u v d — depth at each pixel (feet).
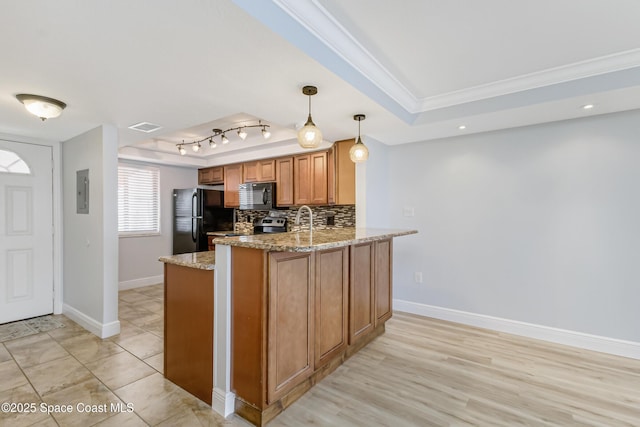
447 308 12.17
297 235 8.23
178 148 16.57
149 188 17.84
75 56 5.85
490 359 8.93
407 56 7.45
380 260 10.12
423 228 12.69
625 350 9.12
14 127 10.49
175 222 18.57
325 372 7.89
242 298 6.33
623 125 9.11
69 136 11.71
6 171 11.28
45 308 12.22
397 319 12.26
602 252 9.44
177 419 6.27
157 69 6.40
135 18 4.70
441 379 7.85
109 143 10.36
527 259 10.61
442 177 12.28
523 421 6.29
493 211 11.22
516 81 8.60
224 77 6.81
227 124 13.12
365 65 7.54
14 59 5.95
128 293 15.89
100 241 10.37
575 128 9.78
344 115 9.41
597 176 9.48
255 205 16.19
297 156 14.90
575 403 6.89
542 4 5.61
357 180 12.25
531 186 10.52
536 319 10.46
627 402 6.94
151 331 10.81
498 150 11.11
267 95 7.81
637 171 8.94
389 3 5.58
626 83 7.35
